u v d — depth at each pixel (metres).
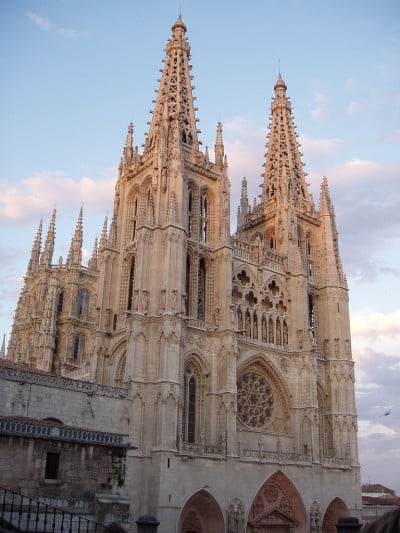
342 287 103.62
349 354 99.25
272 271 95.69
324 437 93.50
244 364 84.94
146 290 77.75
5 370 58.62
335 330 99.75
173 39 104.38
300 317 93.88
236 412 78.00
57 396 62.50
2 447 36.75
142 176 91.69
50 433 39.19
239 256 91.56
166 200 83.62
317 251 107.69
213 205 92.56
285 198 103.25
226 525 71.75
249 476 76.12
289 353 92.06
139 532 30.38
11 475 36.53
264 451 79.56
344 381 96.38
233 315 82.75
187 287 84.81
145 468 68.81
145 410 71.56
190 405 78.62
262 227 108.44
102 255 89.75
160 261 79.75
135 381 71.75
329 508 86.75
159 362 73.56
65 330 105.00
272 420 87.75
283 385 89.38
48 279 110.56
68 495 38.25
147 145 96.06
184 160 89.00
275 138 117.06
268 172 114.50
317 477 84.44
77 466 39.28
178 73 98.94
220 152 95.19
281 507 79.88
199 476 70.88
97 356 82.81
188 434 77.06
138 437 69.88
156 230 80.88
